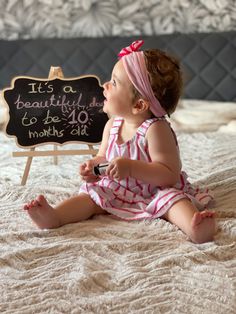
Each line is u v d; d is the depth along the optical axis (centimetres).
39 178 175
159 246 122
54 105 171
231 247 122
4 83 309
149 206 137
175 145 141
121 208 141
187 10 303
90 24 309
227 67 295
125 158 134
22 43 306
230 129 243
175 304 98
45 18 310
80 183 167
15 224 136
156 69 138
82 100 173
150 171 135
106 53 301
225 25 303
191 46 297
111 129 150
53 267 112
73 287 103
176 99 143
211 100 300
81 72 304
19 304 98
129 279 107
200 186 163
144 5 305
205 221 123
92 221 139
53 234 129
